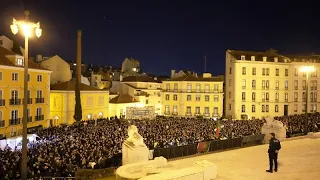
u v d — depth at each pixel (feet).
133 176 42.83
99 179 55.01
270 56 234.79
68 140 89.92
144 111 184.55
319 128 125.59
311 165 50.60
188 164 53.67
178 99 240.94
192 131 112.06
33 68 151.12
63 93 176.76
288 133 101.86
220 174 45.47
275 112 229.25
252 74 225.15
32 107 151.53
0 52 139.64
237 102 223.30
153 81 278.26
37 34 56.13
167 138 97.04
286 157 56.90
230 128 123.24
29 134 105.19
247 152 63.72
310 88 240.53
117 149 77.10
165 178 36.60
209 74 255.70
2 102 132.05
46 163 63.67
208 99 234.58
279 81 230.89
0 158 69.00
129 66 352.08
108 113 212.84
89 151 74.23
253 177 43.75
